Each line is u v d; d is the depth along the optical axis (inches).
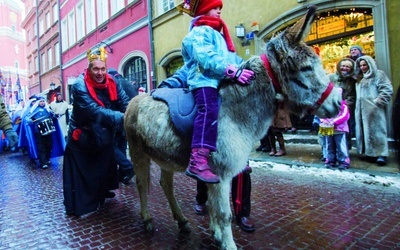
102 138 138.4
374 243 106.0
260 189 176.4
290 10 284.7
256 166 232.8
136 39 519.8
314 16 80.8
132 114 118.8
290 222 127.0
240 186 119.0
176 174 225.9
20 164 321.1
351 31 271.6
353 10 261.7
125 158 198.7
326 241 108.9
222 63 85.1
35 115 286.2
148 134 106.5
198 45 87.4
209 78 90.0
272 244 108.3
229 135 87.9
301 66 81.4
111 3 582.2
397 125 74.5
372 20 257.3
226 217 93.0
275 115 93.8
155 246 111.2
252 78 86.9
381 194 155.3
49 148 297.6
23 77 1769.2
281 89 87.2
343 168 200.4
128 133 122.7
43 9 1016.2
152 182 208.8
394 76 230.1
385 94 194.4
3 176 257.6
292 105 87.7
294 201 152.9
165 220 137.1
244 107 88.7
